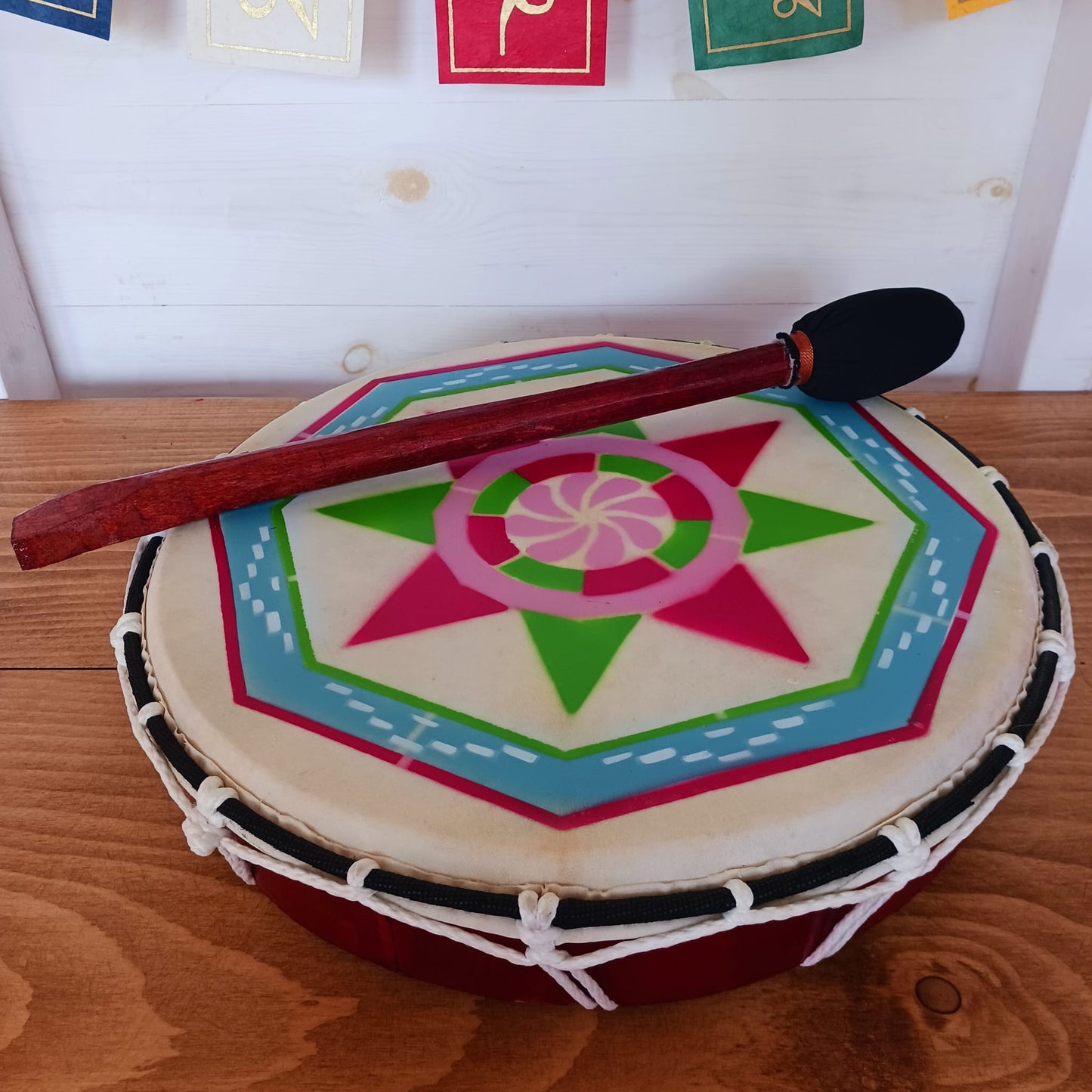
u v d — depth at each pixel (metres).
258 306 1.27
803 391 0.87
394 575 0.70
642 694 0.59
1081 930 0.65
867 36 1.09
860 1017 0.61
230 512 0.76
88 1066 0.59
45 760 0.79
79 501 0.71
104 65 1.10
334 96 1.12
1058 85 1.10
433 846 0.52
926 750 0.56
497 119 1.13
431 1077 0.58
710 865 0.52
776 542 0.71
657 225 1.20
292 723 0.59
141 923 0.67
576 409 0.78
